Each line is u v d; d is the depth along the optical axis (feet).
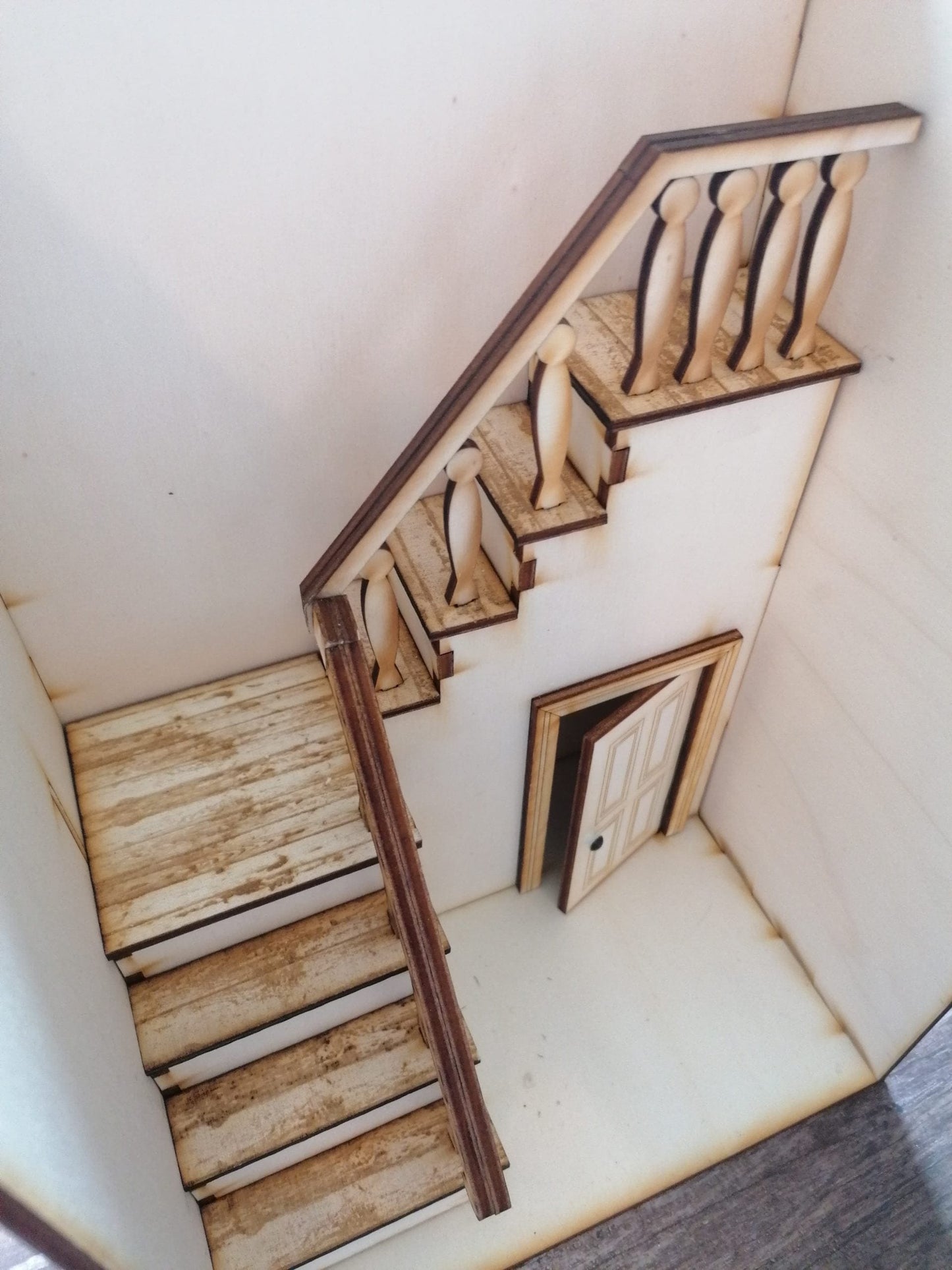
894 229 5.39
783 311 6.37
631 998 9.01
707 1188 7.88
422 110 4.78
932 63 4.76
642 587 6.92
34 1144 3.00
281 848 5.67
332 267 5.14
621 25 4.96
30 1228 2.77
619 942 9.41
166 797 5.95
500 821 8.66
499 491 5.99
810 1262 7.49
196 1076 5.94
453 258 5.44
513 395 6.64
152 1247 4.30
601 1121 8.22
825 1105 8.33
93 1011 4.50
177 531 5.84
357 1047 6.22
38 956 3.73
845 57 5.31
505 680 6.97
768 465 6.54
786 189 4.77
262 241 4.86
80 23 3.86
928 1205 7.75
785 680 8.09
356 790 5.97
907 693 6.59
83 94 4.06
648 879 9.96
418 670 6.79
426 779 7.55
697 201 4.52
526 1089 8.41
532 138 5.17
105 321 4.79
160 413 5.28
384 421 5.98
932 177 5.03
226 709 6.52
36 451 5.11
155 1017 5.59
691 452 6.05
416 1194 6.46
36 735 5.27
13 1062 3.03
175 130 4.32
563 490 6.02
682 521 6.55
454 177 5.12
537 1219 7.70
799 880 8.83
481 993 9.02
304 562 6.42
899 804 7.05
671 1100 8.36
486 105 4.92
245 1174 6.26
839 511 6.68
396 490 4.85
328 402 5.70
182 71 4.16
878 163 5.32
